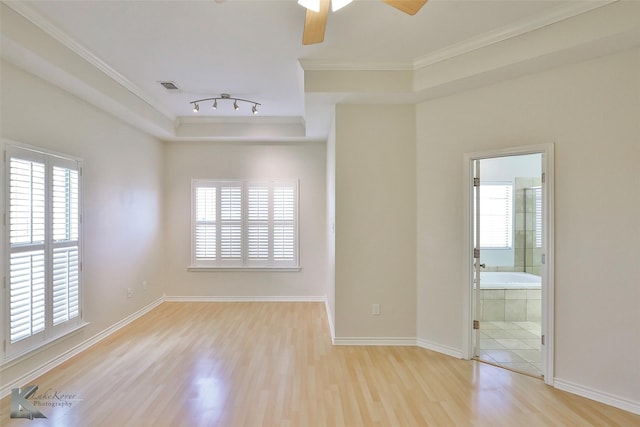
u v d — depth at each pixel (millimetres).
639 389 2389
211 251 5574
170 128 5031
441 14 2514
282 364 3180
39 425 2236
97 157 3777
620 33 2256
